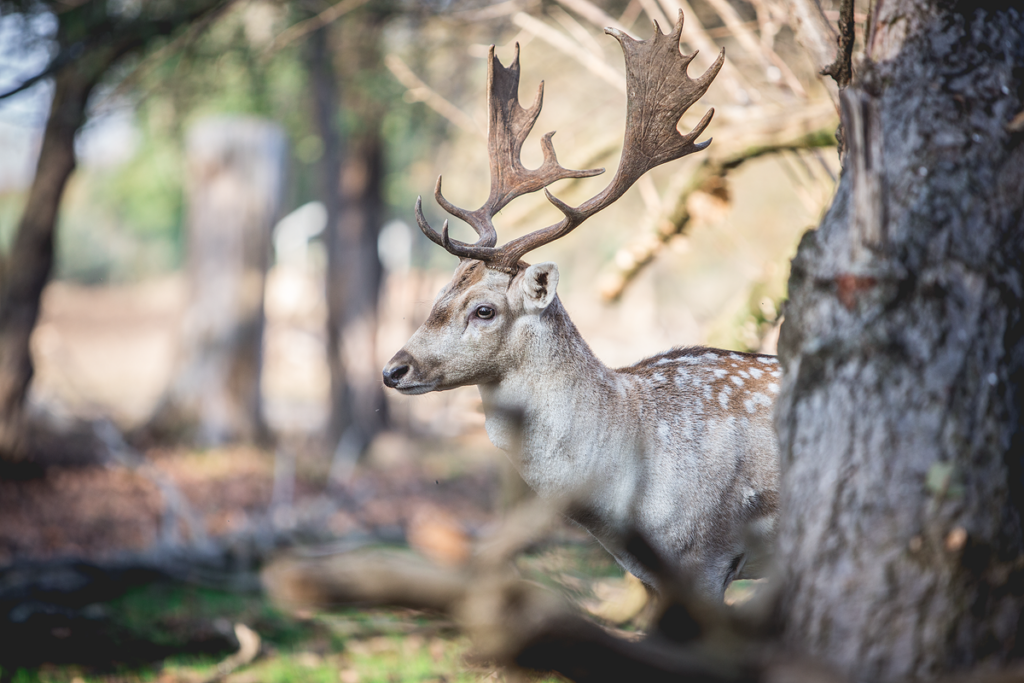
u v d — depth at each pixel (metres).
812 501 4.12
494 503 18.70
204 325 25.08
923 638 3.82
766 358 7.35
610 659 3.22
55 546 15.04
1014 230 4.22
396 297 37.59
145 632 10.32
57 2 15.55
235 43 19.20
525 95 18.06
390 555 3.03
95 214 71.88
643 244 11.73
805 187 10.43
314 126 27.08
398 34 20.39
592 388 6.71
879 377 4.04
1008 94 4.39
